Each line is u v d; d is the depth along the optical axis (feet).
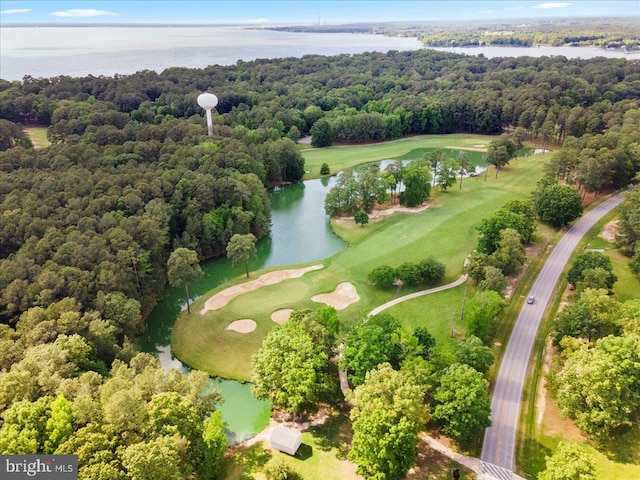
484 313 235.81
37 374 177.27
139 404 159.94
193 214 348.18
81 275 244.63
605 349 196.34
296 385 190.80
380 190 417.28
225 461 182.70
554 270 310.86
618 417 177.99
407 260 334.85
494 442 186.09
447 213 411.34
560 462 152.46
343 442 190.08
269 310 279.08
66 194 319.88
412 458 162.91
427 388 186.09
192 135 482.28
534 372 223.71
